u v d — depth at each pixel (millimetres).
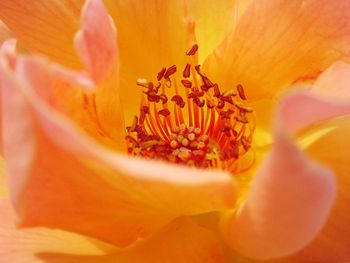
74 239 107
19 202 86
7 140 84
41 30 120
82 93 105
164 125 126
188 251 107
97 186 95
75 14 121
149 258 106
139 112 126
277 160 84
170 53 126
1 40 124
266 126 124
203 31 128
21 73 86
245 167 121
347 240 105
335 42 117
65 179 94
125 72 126
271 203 88
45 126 84
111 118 113
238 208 100
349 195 107
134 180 91
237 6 122
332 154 111
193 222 109
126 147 118
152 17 123
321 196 85
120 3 122
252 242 95
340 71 113
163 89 127
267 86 123
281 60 120
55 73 95
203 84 125
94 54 101
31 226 95
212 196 95
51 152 90
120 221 101
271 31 119
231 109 125
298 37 118
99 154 82
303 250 104
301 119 86
